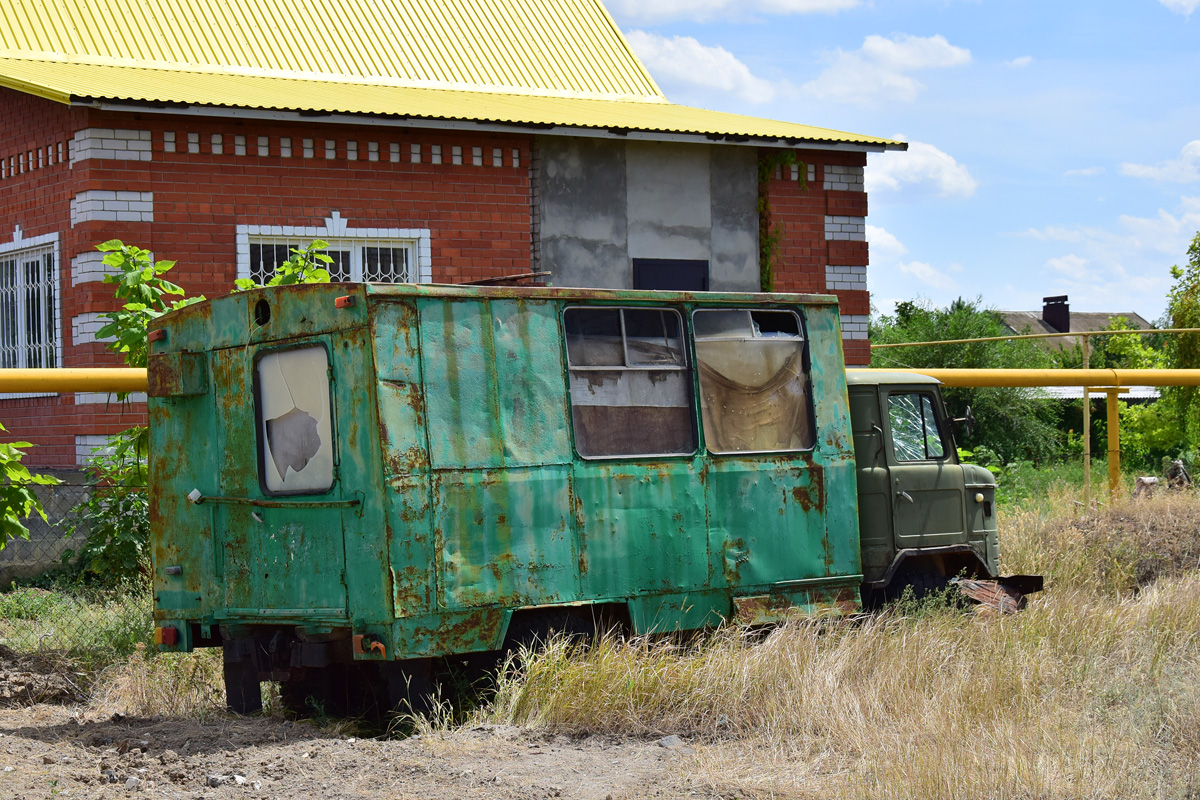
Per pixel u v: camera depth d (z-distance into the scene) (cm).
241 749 739
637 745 754
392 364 788
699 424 924
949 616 976
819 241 1925
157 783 672
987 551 1123
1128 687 840
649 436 904
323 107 1520
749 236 1881
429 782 664
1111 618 998
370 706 877
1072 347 4900
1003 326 4622
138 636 1051
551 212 1745
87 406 1484
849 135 1889
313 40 1975
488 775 675
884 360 4281
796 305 991
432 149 1677
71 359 1515
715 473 927
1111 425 1675
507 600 817
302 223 1592
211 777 672
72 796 645
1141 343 4388
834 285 1936
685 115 1986
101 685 956
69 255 1518
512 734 768
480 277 1703
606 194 1784
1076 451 4028
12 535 1126
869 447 1062
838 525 989
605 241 1783
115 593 1236
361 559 788
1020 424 3991
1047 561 1336
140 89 1502
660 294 916
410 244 1672
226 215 1548
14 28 1753
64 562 1359
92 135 1474
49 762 712
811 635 888
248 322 859
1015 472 2667
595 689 794
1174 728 743
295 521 826
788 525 961
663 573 894
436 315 811
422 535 786
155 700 904
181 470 900
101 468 1280
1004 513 1590
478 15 2191
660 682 808
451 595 793
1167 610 1030
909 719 763
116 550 1262
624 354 898
